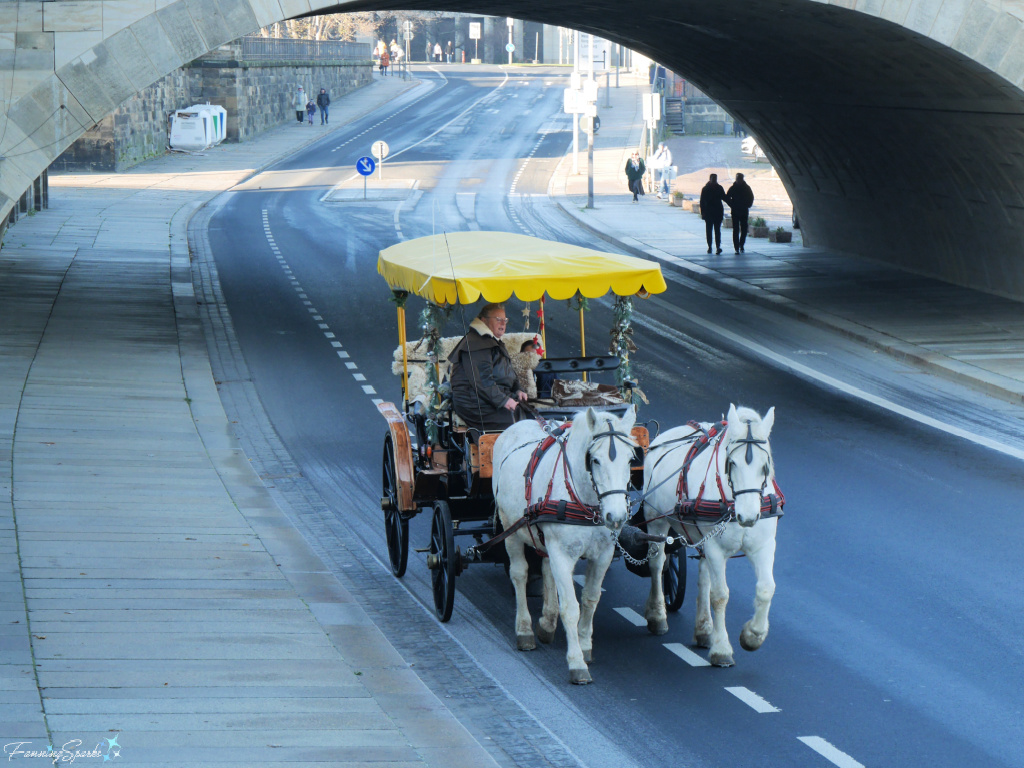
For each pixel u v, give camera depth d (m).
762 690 17.75
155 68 41.19
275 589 21.59
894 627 20.20
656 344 47.34
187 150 135.75
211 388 39.16
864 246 68.69
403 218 90.56
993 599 21.44
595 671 18.62
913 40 45.06
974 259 57.53
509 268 20.75
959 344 45.19
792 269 64.94
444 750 14.97
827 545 24.45
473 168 123.06
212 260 69.69
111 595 20.62
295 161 130.12
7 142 40.72
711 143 155.00
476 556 21.22
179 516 25.97
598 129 150.12
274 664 17.83
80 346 44.28
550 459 18.30
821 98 60.53
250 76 148.62
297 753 14.59
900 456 31.50
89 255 67.69
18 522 24.62
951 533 25.16
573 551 17.94
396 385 40.69
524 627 19.58
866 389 39.66
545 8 63.81
